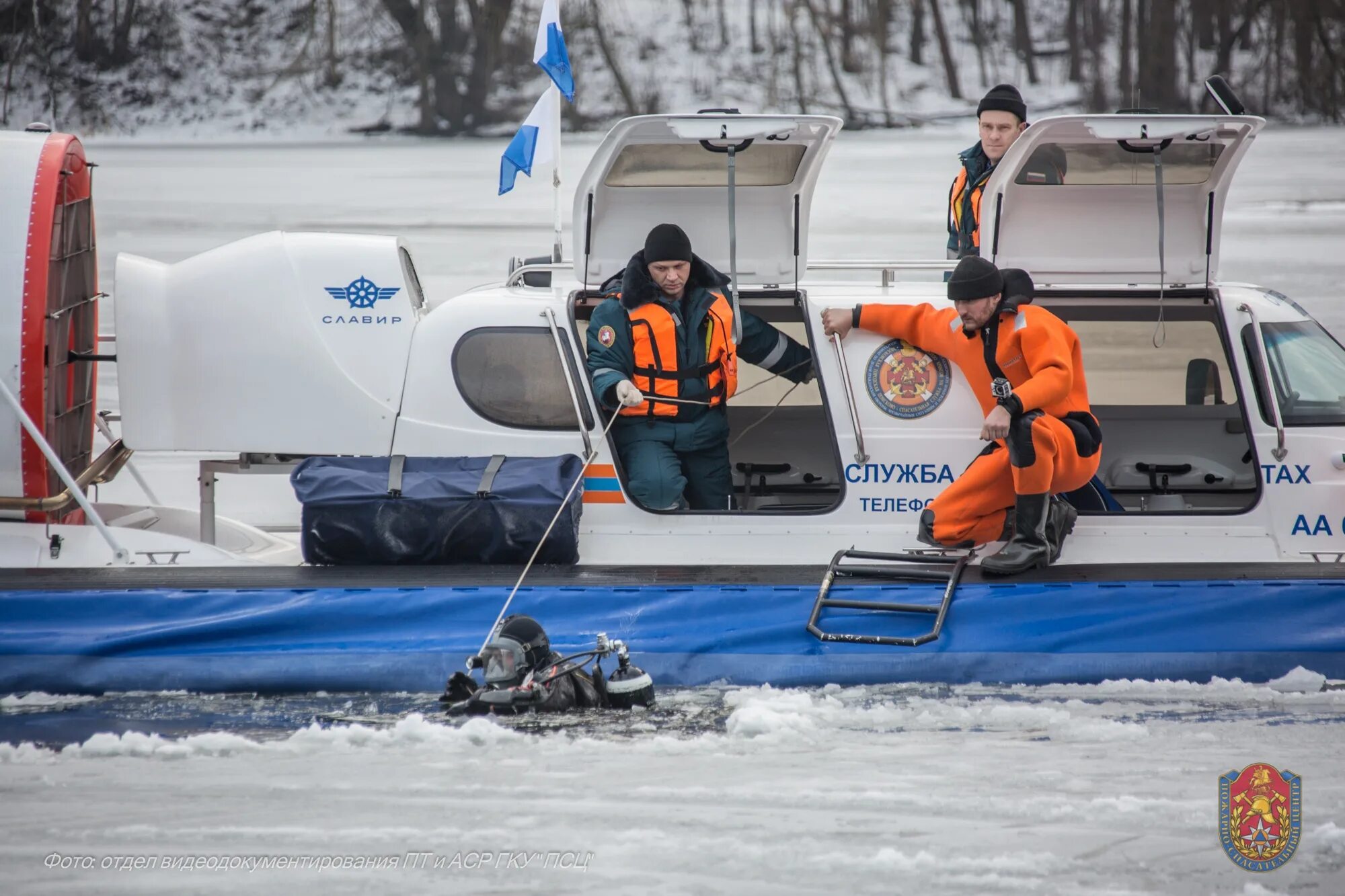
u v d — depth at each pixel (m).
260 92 75.12
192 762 14.36
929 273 49.22
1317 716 15.94
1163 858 11.91
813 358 19.75
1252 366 19.83
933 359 19.64
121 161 69.00
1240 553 19.16
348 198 62.28
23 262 18.69
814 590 17.77
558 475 18.44
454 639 17.06
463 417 19.47
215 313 19.45
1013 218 20.47
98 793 13.40
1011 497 18.44
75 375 21.69
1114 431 22.14
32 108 73.19
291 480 18.27
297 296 19.53
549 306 19.91
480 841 12.20
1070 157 19.72
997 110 21.92
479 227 58.03
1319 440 19.50
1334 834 12.39
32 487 18.75
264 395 19.42
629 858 11.87
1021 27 75.25
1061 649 17.19
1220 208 20.31
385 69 75.50
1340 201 61.81
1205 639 17.22
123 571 18.02
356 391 19.44
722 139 18.91
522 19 75.00
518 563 18.36
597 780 13.71
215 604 17.19
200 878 11.48
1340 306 46.75
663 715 15.86
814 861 11.82
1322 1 73.12
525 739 15.05
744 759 14.41
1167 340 22.86
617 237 20.44
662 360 19.17
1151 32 74.44
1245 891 11.29
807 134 19.00
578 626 17.23
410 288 20.48
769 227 20.50
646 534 19.06
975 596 17.61
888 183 64.25
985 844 12.20
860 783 13.67
